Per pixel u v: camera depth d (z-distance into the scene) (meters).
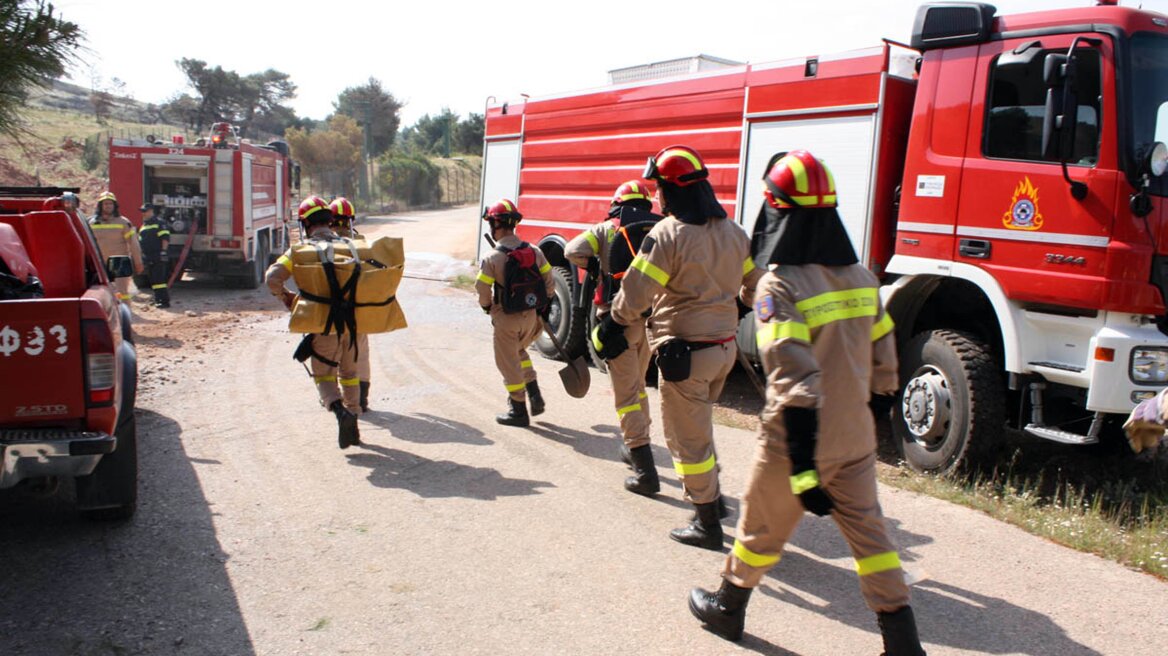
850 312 3.30
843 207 7.12
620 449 6.65
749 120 8.01
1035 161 5.84
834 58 7.20
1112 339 5.45
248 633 3.82
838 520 3.44
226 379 8.77
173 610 4.00
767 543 3.64
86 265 5.45
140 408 7.52
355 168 48.50
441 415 7.57
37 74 4.81
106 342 4.14
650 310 5.55
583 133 10.23
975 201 6.13
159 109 54.41
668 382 4.73
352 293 6.24
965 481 6.19
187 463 6.08
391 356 10.12
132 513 5.01
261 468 6.04
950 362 6.23
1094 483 6.39
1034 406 5.96
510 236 7.13
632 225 5.74
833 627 4.03
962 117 6.26
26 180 27.62
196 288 17.22
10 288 4.45
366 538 4.88
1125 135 5.45
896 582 3.31
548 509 5.41
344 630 3.87
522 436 7.02
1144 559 4.85
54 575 4.32
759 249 3.37
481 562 4.61
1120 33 5.54
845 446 3.29
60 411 4.08
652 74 9.80
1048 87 5.58
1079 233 5.59
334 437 6.83
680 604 4.20
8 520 5.02
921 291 6.73
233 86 57.16
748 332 7.91
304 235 6.66
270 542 4.79
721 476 6.20
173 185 16.77
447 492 5.66
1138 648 3.93
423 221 40.03
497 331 7.15
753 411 8.16
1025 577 4.66
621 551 4.80
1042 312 5.86
